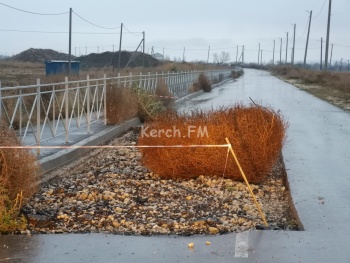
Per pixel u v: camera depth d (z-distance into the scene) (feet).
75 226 21.07
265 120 28.76
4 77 107.04
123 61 238.48
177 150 28.55
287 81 190.70
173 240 19.06
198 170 28.66
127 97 51.52
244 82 181.47
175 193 26.37
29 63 219.00
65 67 123.13
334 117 63.87
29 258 17.19
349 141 43.57
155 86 70.38
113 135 46.42
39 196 25.57
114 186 28.02
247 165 28.07
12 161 20.51
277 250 17.90
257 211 23.56
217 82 160.35
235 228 20.81
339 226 20.58
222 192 26.43
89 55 255.70
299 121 58.70
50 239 19.07
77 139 39.70
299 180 28.48
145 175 30.35
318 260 17.03
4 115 33.60
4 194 20.24
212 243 18.67
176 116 30.40
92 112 48.78
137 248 18.19
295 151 38.17
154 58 246.88
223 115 29.40
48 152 33.88
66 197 25.64
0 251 17.78
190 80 111.45
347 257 17.33
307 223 20.93
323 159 34.99
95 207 23.93
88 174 31.19
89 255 17.52
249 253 17.62
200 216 22.50
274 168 33.40
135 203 24.62
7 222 19.79
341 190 26.40
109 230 20.54
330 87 139.13
